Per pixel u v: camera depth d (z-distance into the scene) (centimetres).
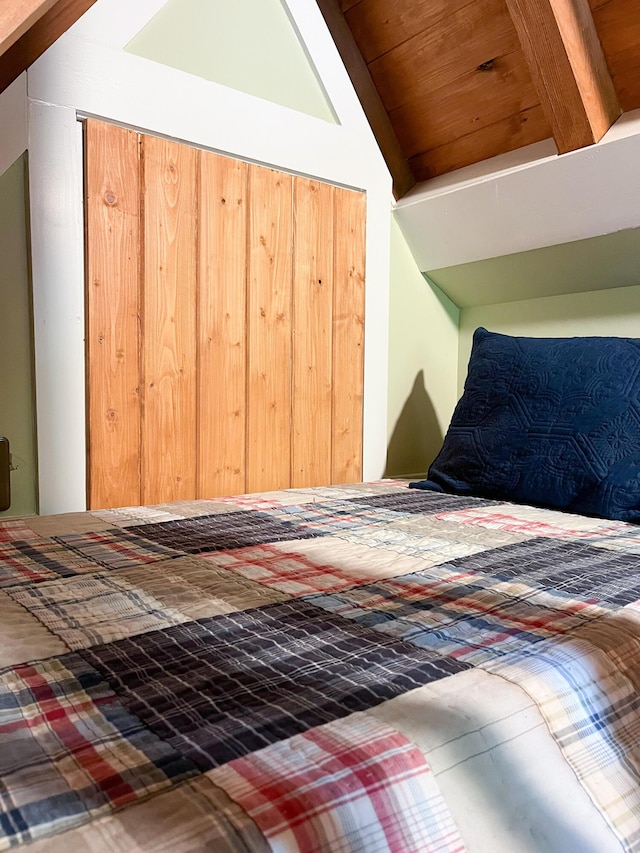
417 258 210
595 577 92
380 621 75
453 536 118
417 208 197
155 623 74
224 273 163
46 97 134
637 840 55
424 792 47
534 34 141
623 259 170
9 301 135
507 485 152
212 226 160
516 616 76
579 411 146
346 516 136
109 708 54
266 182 169
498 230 185
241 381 168
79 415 143
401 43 179
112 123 144
